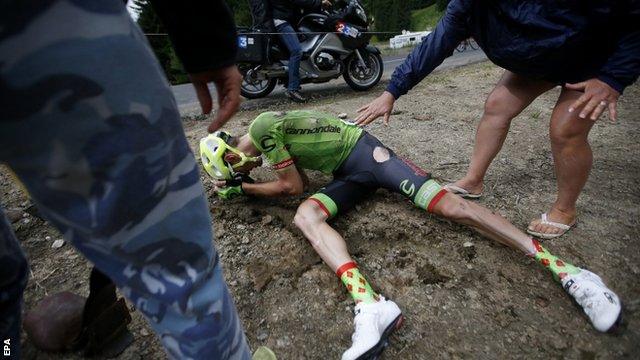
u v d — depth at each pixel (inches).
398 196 89.7
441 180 97.4
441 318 60.1
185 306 26.1
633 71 52.6
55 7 19.1
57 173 21.0
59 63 19.4
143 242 24.1
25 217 87.9
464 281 66.4
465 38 74.0
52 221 23.3
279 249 76.2
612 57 54.0
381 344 53.7
